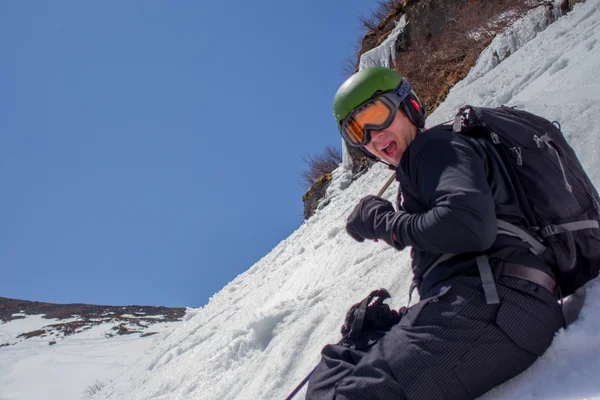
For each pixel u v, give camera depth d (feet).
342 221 22.33
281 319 14.24
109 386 29.58
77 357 61.16
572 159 5.69
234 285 28.55
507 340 4.94
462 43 35.47
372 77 5.81
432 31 39.52
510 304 4.97
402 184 5.55
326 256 18.10
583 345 5.00
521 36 26.73
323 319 11.82
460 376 4.92
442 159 5.14
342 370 5.45
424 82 37.32
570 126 11.20
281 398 9.95
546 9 25.95
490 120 5.46
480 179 4.99
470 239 4.82
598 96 11.76
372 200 5.86
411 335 5.08
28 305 110.32
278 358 11.51
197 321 26.76
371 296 6.09
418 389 4.92
